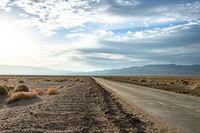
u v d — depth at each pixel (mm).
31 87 45562
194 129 11586
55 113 15617
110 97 27078
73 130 11172
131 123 12930
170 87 50062
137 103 21750
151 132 11117
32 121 12969
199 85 52688
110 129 11594
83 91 34688
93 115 15461
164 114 15977
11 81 71312
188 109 18203
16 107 19188
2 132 10609
